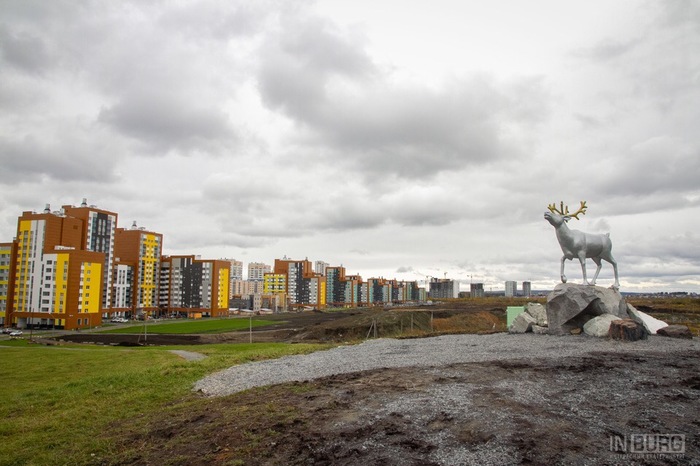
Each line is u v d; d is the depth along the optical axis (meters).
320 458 9.45
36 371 30.39
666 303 90.50
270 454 9.87
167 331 93.75
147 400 16.83
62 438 12.98
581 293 24.80
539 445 9.30
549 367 15.77
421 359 19.44
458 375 15.27
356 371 17.66
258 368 21.53
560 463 8.55
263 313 166.62
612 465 8.42
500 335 27.83
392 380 15.19
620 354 17.97
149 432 12.42
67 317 101.25
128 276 137.50
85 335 83.62
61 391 19.95
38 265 104.12
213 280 150.00
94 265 108.38
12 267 106.94
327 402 13.15
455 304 155.00
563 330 25.03
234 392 16.41
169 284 151.50
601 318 24.00
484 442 9.60
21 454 11.85
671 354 17.94
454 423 10.71
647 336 22.53
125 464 10.32
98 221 123.56
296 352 27.61
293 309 199.25
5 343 68.19
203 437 11.36
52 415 16.06
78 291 104.25
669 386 13.12
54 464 10.97
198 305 149.38
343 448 9.83
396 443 9.84
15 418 16.27
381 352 23.38
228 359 25.72
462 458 8.95
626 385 13.27
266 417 12.23
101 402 17.25
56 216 107.88
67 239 110.62
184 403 15.52
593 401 11.93
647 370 14.99
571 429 10.10
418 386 14.12
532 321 27.84
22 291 105.19
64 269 102.38
